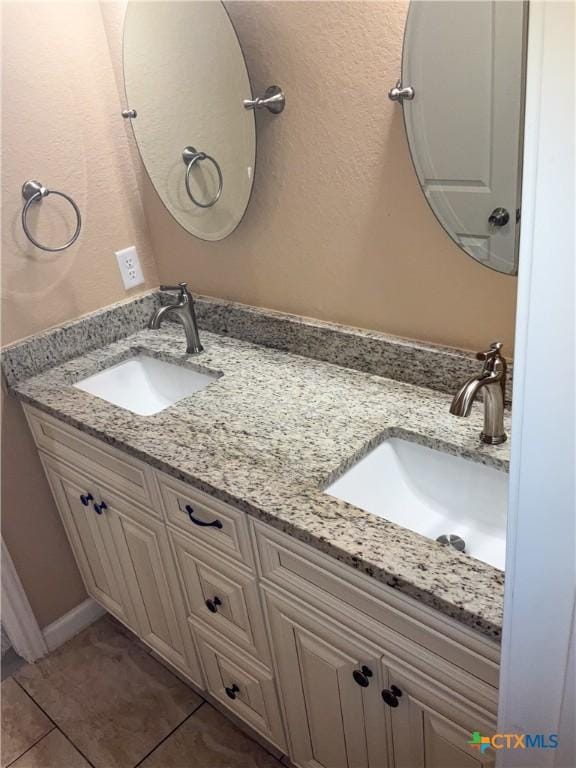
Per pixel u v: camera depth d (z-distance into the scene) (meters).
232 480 1.14
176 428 1.34
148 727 1.70
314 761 1.40
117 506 1.54
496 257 1.14
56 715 1.76
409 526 1.22
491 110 1.02
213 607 1.39
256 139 1.41
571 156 0.40
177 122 1.56
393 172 1.24
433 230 1.24
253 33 1.32
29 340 1.68
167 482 1.30
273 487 1.11
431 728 1.03
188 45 1.43
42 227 1.63
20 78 1.50
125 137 1.75
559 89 0.39
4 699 1.82
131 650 1.94
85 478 1.61
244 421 1.34
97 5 1.60
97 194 1.73
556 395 0.45
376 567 0.92
